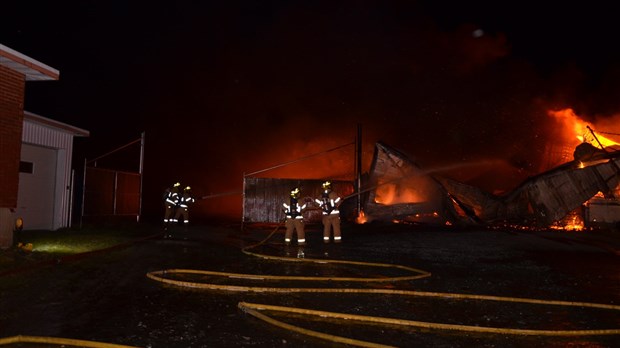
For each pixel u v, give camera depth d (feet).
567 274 28.37
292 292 21.76
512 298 21.11
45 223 45.65
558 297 22.09
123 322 16.35
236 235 47.01
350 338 15.37
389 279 24.94
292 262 30.66
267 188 58.95
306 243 41.22
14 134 30.81
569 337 16.10
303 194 60.13
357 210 61.62
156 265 27.68
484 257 34.60
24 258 27.14
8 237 30.35
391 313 18.57
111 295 20.16
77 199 53.11
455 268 29.58
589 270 29.96
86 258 29.37
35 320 16.19
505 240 43.73
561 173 58.85
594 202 59.67
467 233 48.49
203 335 15.28
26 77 32.94
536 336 16.15
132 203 60.34
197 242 39.91
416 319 17.85
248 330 15.94
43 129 44.34
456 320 17.81
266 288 21.80
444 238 44.73
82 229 46.96
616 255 36.96
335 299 20.66
